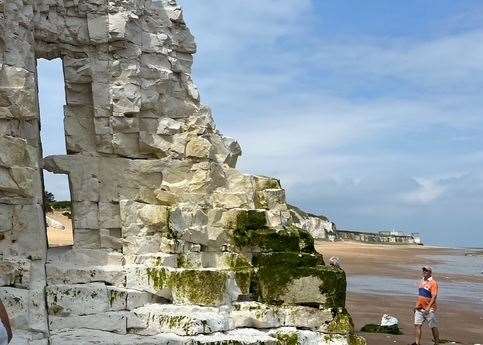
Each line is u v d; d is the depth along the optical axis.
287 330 14.19
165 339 12.78
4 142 13.27
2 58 13.52
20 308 12.83
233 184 16.08
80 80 15.27
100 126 15.19
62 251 15.07
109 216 15.25
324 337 14.40
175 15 16.31
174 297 14.22
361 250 71.38
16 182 13.38
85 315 13.48
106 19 15.13
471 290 37.09
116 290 13.83
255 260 15.22
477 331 22.30
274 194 16.27
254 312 14.22
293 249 15.36
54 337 12.87
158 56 15.83
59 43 15.15
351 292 31.88
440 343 19.33
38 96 15.40
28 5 14.27
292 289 14.66
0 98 13.31
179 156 15.77
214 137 16.28
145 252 15.04
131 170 15.40
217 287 14.19
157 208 15.28
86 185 15.22
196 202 15.55
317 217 83.00
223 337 13.12
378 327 21.19
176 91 16.09
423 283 19.09
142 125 15.56
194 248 15.15
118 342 12.62
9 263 13.13
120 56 15.32
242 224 15.41
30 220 13.81
